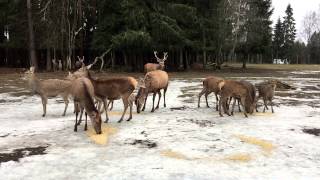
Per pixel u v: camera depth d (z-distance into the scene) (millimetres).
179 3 39469
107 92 11977
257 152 9133
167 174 7680
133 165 8203
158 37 35719
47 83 13250
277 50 93875
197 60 56719
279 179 7441
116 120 12562
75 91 10742
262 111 14414
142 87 13734
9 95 19125
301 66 61406
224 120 12648
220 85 13133
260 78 30438
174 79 28891
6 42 42938
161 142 9914
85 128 11195
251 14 45969
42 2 37719
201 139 10203
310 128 11586
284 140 10172
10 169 7988
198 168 8023
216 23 42719
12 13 40344
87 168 8039
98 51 39906
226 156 8812
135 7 35531
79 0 37250
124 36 33906
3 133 10945
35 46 39531
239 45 46562
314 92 20828
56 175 7660
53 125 11891
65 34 37875
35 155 8914
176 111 14359
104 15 38094
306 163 8391
